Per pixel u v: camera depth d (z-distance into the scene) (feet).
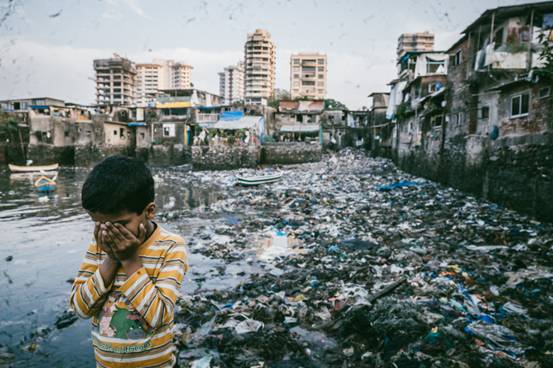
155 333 4.72
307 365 11.46
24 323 15.75
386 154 123.75
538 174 32.24
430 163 65.36
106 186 4.17
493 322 13.19
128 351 4.60
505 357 10.60
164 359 4.87
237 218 39.99
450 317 13.52
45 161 137.80
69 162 142.20
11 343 14.05
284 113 141.90
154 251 4.81
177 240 5.13
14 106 153.89
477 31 47.78
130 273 4.30
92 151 136.98
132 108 156.76
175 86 453.17
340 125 159.63
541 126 32.37
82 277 4.93
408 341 11.64
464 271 19.17
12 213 45.37
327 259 22.99
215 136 114.21
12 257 25.85
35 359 12.91
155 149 136.36
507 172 37.50
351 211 39.81
